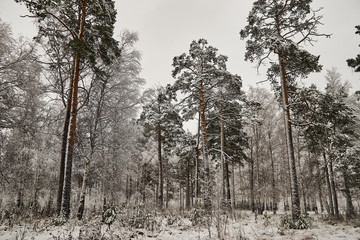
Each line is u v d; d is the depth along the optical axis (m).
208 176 13.52
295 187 9.56
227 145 19.47
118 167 14.56
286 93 11.25
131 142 15.00
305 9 10.88
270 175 20.73
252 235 6.61
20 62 11.39
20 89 11.98
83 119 13.97
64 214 8.92
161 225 8.05
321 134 11.57
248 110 15.11
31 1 9.00
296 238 6.18
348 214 13.02
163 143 23.34
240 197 29.19
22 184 14.23
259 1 11.84
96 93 14.54
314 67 10.62
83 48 9.69
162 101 20.95
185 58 14.37
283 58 11.30
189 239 6.07
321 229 7.60
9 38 11.37
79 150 13.63
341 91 13.71
